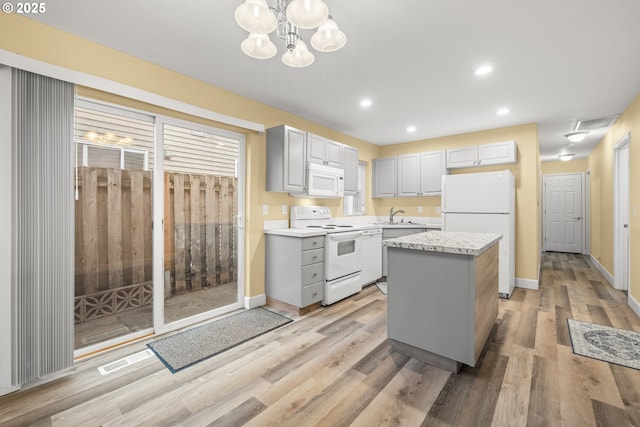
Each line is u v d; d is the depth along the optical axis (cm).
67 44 192
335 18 177
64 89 190
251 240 319
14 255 171
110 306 236
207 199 295
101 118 225
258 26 133
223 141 306
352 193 434
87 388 177
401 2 163
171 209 270
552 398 166
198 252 290
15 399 167
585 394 169
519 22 180
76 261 219
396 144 515
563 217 702
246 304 318
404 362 206
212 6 168
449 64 235
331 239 325
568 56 220
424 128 418
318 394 171
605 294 365
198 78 262
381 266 441
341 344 234
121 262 240
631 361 204
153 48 213
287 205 362
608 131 431
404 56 223
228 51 218
